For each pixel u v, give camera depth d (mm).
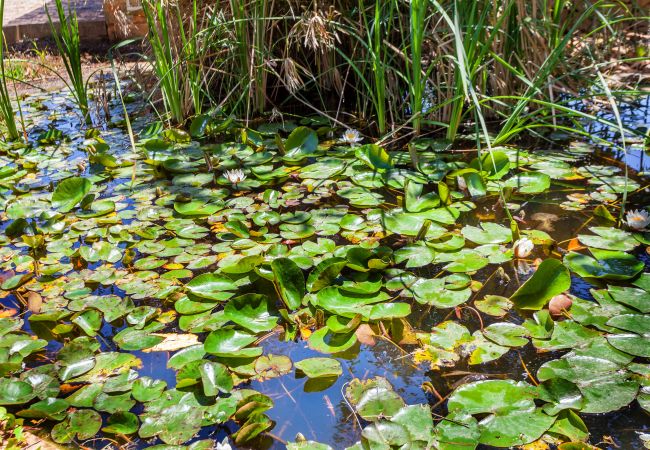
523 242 1883
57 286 1828
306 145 2900
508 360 1476
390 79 3307
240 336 1565
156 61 3424
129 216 2285
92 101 3928
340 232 2127
